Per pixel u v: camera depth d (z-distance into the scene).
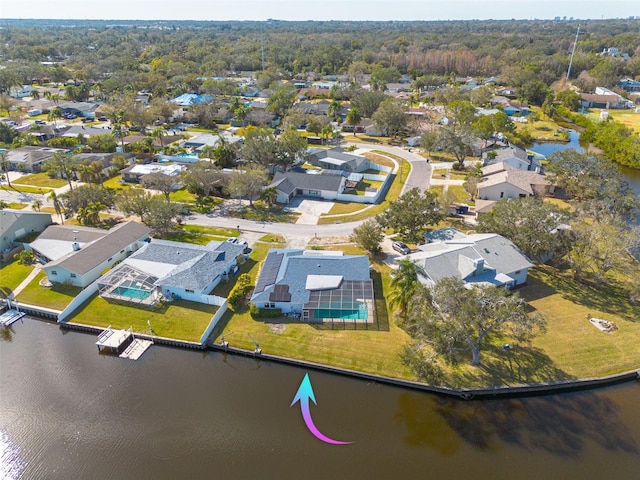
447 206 72.44
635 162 102.62
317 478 31.95
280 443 34.59
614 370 40.75
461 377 40.06
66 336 47.03
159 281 51.34
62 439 35.19
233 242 64.62
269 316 48.12
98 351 44.81
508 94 187.62
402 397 39.06
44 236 62.53
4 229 62.25
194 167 84.06
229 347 43.94
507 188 79.56
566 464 32.88
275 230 69.56
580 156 80.56
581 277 54.88
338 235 67.81
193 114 139.25
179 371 42.09
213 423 36.41
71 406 38.19
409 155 111.75
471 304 38.09
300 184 84.56
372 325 46.62
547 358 42.00
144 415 37.25
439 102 172.12
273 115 143.12
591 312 48.34
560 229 58.12
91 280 55.19
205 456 33.62
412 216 60.28
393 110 126.25
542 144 125.19
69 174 85.81
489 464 32.94
